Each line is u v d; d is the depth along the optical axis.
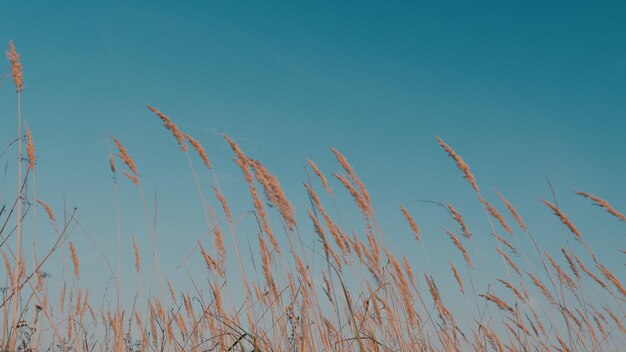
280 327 4.52
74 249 5.84
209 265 5.12
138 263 5.65
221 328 4.74
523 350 5.97
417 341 5.45
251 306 4.95
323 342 4.48
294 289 4.64
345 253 5.16
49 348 4.50
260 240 4.77
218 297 4.92
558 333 5.98
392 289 5.40
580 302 6.16
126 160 5.42
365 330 4.80
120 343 4.55
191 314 5.11
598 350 6.02
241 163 4.84
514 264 6.25
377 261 5.24
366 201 5.44
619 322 6.04
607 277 6.00
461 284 6.37
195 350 4.80
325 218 5.15
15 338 3.68
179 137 5.33
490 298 6.16
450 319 5.97
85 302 5.64
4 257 4.20
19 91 4.09
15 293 3.72
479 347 5.99
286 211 3.86
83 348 5.08
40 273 4.24
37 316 4.23
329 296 4.68
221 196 5.19
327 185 5.47
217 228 5.09
